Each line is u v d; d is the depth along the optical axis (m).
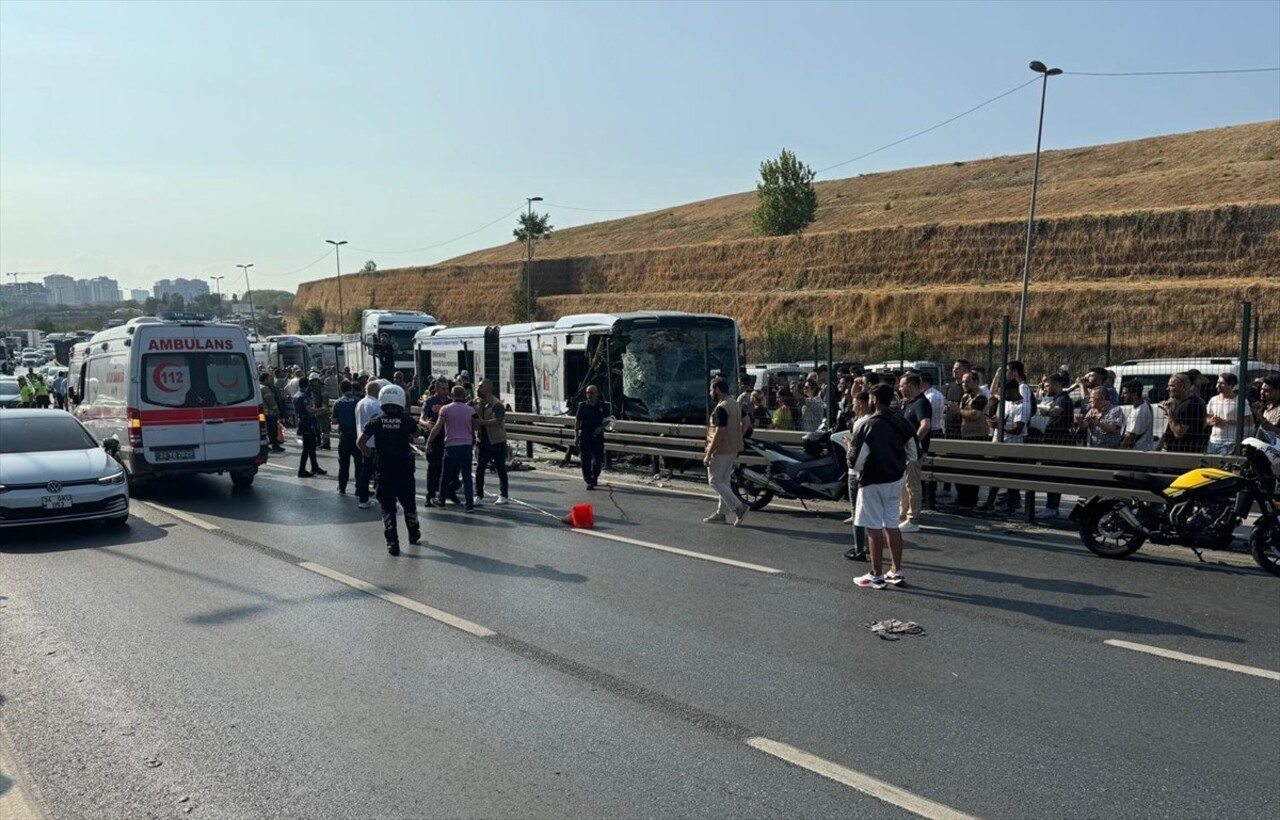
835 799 4.55
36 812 4.52
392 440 10.34
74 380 19.09
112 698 6.01
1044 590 8.55
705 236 109.25
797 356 37.47
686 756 5.05
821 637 7.17
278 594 8.59
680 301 71.56
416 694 6.02
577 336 19.47
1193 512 9.37
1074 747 5.13
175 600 8.43
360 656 6.78
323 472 18.28
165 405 14.70
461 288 100.12
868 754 5.06
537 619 7.70
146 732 5.47
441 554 10.33
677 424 16.45
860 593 8.49
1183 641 7.02
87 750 5.23
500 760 5.02
